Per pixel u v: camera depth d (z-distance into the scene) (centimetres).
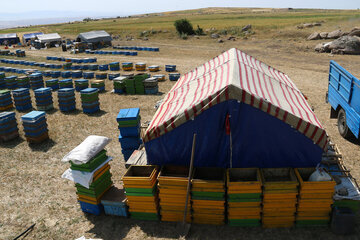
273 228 658
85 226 711
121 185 802
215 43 4772
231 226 672
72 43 5828
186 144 725
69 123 1452
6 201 827
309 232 639
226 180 664
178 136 721
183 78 1224
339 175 688
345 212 617
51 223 729
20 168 1019
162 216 700
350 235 623
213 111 682
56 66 3175
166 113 798
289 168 695
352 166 902
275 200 631
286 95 862
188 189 636
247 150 705
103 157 747
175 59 3378
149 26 7962
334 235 626
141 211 705
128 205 712
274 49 3775
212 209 664
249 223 664
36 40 5856
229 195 634
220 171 717
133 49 4519
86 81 2077
